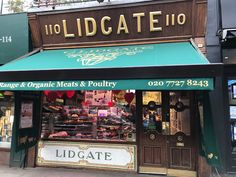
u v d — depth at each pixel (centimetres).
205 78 509
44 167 772
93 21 741
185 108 710
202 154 666
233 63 689
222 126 678
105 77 559
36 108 796
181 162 695
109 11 726
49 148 777
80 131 777
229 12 687
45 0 788
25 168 760
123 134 743
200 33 688
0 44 798
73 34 768
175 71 522
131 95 750
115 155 732
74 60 664
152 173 707
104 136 757
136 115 734
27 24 781
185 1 676
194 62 534
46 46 794
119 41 742
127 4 709
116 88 553
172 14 693
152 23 709
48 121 797
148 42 724
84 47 768
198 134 685
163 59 583
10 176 682
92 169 744
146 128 725
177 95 718
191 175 683
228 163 674
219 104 683
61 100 801
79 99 791
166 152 706
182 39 705
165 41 714
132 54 650
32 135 779
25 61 692
